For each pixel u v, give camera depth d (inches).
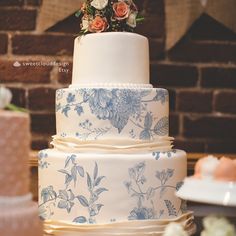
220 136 71.8
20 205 39.3
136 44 50.5
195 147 71.5
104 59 49.8
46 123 69.4
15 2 68.5
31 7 68.6
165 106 51.2
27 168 40.5
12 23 68.5
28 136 40.6
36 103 69.2
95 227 45.5
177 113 71.2
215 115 71.7
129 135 48.6
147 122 49.3
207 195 37.9
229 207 55.5
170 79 71.0
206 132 71.6
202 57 71.2
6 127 38.5
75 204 47.1
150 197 47.4
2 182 38.4
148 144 48.6
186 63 71.1
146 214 47.2
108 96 48.2
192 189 39.1
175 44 70.7
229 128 71.6
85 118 48.8
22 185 39.7
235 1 70.8
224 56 71.6
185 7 70.2
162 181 48.0
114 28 53.1
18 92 68.9
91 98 48.5
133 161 46.9
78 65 52.0
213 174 39.1
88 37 50.5
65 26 69.1
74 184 47.2
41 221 43.2
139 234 45.7
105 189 46.6
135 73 50.5
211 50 71.3
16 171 39.0
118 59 49.8
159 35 70.6
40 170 50.6
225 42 71.4
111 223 45.8
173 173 48.8
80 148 47.9
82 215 46.9
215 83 71.6
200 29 71.0
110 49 49.8
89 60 50.4
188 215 50.7
